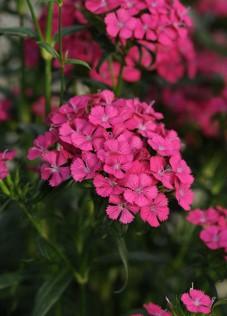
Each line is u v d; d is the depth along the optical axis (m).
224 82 0.75
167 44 0.56
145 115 0.51
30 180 0.59
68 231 0.58
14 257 0.73
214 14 0.88
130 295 0.72
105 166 0.48
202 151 0.72
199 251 0.54
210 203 0.66
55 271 0.57
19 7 0.64
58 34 0.55
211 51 0.81
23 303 0.71
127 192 0.48
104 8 0.55
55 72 0.66
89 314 0.72
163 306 0.53
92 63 0.61
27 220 0.55
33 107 0.66
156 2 0.56
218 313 0.63
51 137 0.51
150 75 0.66
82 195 0.56
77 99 0.52
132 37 0.55
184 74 0.74
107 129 0.50
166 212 0.49
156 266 0.71
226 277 0.54
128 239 0.67
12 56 0.73
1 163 0.51
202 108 0.72
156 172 0.49
